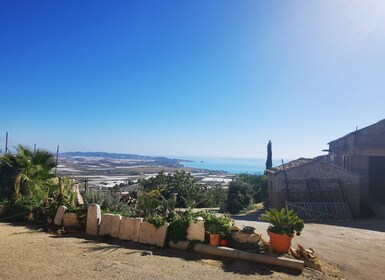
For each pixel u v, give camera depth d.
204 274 6.03
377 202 21.11
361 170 20.42
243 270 6.46
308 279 6.32
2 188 13.12
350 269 7.55
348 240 11.21
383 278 7.02
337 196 18.94
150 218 8.38
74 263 6.18
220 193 28.02
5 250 6.86
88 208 9.30
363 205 19.50
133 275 5.68
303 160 23.03
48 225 10.26
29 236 8.71
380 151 20.31
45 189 13.08
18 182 12.61
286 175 19.45
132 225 8.50
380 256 8.92
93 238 8.77
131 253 7.27
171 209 9.70
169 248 7.91
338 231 13.33
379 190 22.62
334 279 6.61
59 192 12.16
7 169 13.44
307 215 17.58
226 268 6.53
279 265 6.89
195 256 7.32
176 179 25.55
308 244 10.25
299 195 19.19
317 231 13.20
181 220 8.02
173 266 6.41
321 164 19.38
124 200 13.39
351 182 19.08
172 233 7.94
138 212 10.01
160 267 6.28
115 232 8.70
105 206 10.85
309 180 19.27
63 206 10.03
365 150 20.52
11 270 5.51
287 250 7.37
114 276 5.55
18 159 13.30
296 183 19.30
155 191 14.39
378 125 20.78
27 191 12.86
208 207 26.39
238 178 28.48
